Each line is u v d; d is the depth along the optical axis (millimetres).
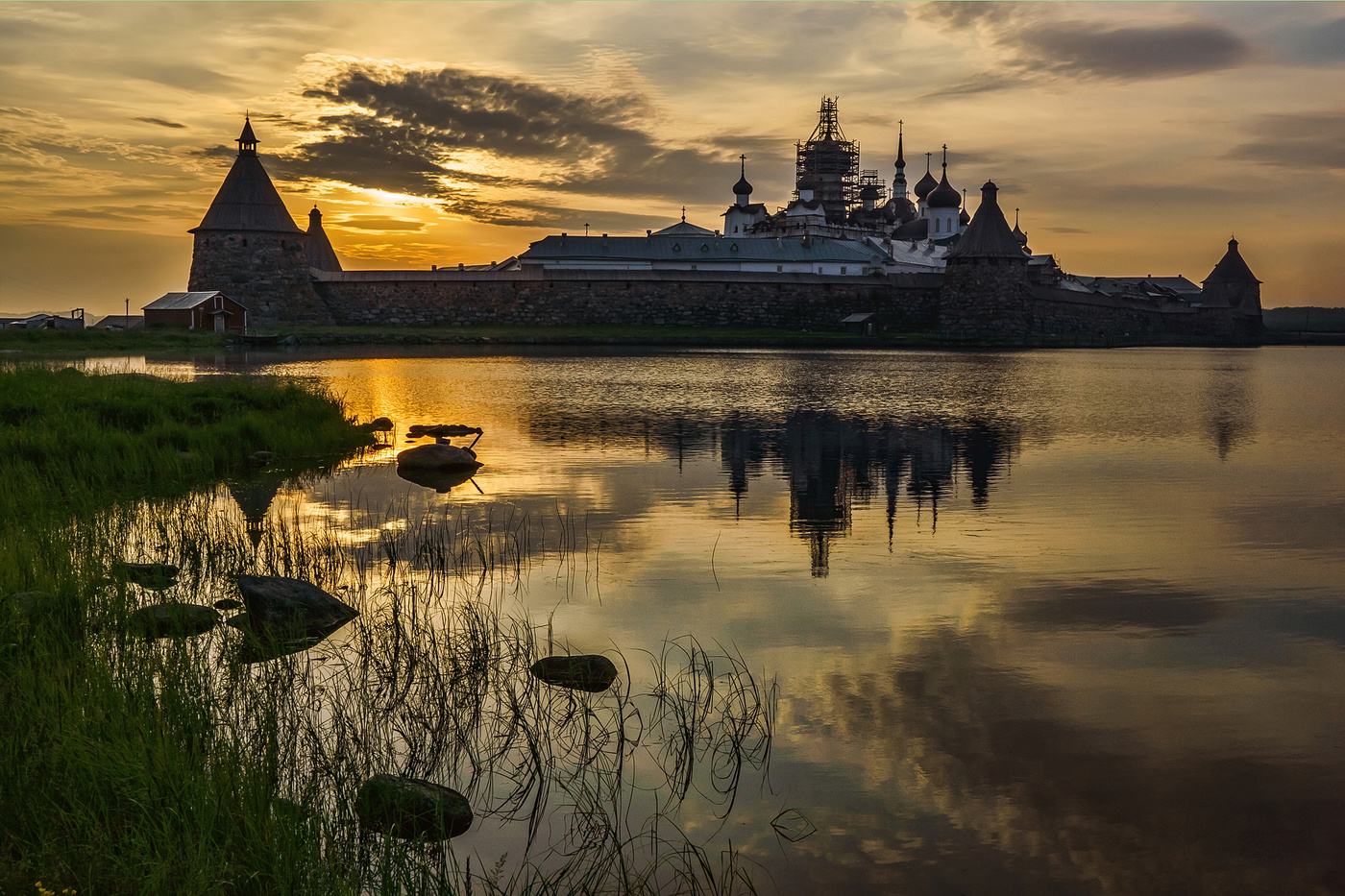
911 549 14438
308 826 6160
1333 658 10031
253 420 23250
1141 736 8180
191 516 15219
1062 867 6332
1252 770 7598
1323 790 7289
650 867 6273
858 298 107938
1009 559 13922
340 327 96125
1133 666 9781
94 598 9875
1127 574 13125
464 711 8367
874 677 9391
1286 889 6105
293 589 10492
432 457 20781
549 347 82812
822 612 11391
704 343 90500
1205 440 26859
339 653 9570
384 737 7840
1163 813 6957
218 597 11148
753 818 6859
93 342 66875
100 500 15953
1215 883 6176
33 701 6977
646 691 8922
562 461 22234
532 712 8414
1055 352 84938
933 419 31141
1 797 5934
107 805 5910
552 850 6430
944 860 6414
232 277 100625
